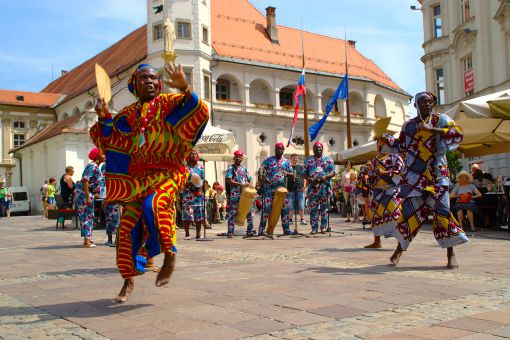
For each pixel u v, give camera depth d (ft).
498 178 62.90
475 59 88.33
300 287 17.47
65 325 13.12
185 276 20.40
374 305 14.53
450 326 12.09
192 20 121.39
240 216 40.40
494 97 37.52
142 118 15.15
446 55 97.55
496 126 44.57
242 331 12.05
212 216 61.31
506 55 79.51
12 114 177.88
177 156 15.23
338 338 11.30
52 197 88.07
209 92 126.11
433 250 28.55
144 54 125.70
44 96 185.57
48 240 41.88
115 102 135.85
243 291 16.96
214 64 129.39
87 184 34.50
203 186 39.63
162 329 12.46
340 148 156.56
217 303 15.20
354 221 60.29
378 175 29.86
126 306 15.15
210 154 57.11
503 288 16.75
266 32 154.10
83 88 160.04
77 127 103.04
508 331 11.57
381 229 29.89
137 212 15.24
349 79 155.22
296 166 55.16
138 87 15.58
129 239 15.25
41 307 15.31
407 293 16.16
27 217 100.17
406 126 22.03
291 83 145.28
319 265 23.00
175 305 15.08
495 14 80.84
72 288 18.58
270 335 11.67
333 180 83.61
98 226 54.39
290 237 39.91
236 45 139.95
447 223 21.13
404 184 22.11
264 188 40.14
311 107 150.82
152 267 23.34
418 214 22.24
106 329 12.62
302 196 55.42
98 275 21.75
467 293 16.01
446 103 97.66
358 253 27.71
